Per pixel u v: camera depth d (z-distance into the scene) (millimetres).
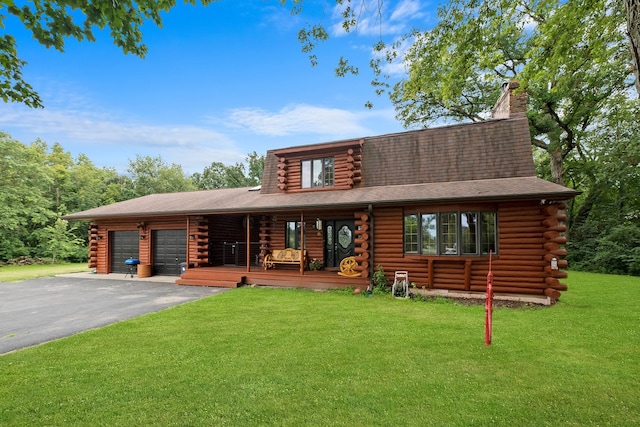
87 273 16906
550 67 7996
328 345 5402
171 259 15492
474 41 7090
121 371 4398
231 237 16531
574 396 3689
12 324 7070
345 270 11555
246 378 4160
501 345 5336
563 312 7730
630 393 3756
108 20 4508
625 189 19156
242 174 42844
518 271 9195
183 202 16266
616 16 7141
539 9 7613
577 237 20172
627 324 6641
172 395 3740
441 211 9891
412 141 12523
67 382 4074
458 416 3283
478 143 11422
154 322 6973
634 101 18781
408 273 10398
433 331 6164
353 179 12828
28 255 25438
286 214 14312
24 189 25812
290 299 9523
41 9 4320
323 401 3580
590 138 21047
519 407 3455
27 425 3170
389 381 4059
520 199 8781
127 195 38375
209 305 8711
